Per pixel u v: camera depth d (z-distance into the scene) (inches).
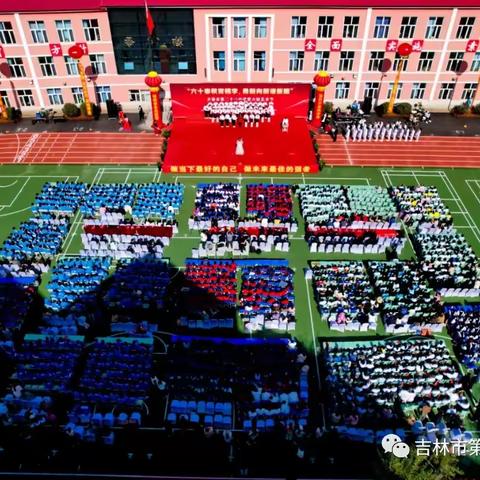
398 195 2049.7
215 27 2372.0
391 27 2373.3
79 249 1835.6
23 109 2610.7
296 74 2529.5
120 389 1389.0
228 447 1285.7
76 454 1275.8
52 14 2305.6
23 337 1551.4
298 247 1847.9
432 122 2568.9
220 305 1600.6
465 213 2030.0
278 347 1483.8
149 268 1736.0
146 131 2488.9
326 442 1296.8
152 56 2465.6
